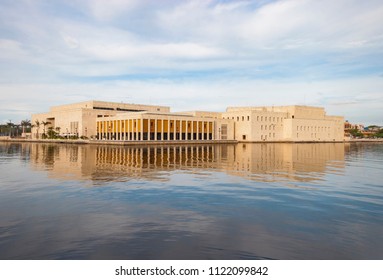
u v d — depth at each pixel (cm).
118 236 1155
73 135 12638
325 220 1350
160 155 5100
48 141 13075
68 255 1000
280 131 14238
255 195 1856
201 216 1407
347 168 3388
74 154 5281
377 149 8594
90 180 2405
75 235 1165
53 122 15012
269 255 1002
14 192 1922
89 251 1028
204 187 2116
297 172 2966
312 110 15450
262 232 1200
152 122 10656
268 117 13762
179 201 1694
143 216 1406
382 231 1212
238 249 1044
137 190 1998
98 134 12456
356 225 1283
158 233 1187
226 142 12188
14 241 1109
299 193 1919
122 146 8525
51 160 4128
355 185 2225
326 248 1053
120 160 4119
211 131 12675
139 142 9512
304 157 4969
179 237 1147
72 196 1812
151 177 2573
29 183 2258
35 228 1241
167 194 1877
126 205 1603
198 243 1092
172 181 2370
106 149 6956
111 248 1052
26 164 3619
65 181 2353
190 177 2586
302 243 1094
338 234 1180
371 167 3503
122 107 13875
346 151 7206
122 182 2314
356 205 1611
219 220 1348
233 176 2656
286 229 1234
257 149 7512
